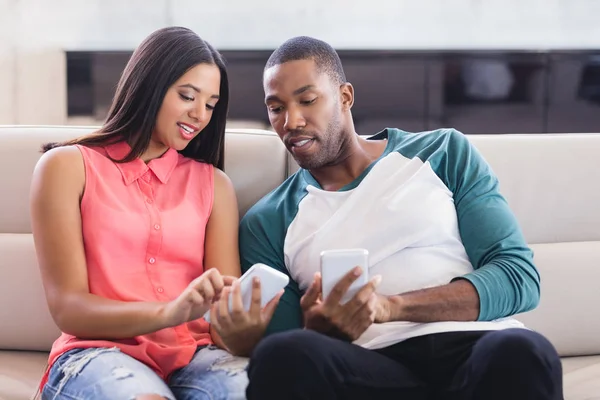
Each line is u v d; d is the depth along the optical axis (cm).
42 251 150
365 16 351
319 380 118
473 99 341
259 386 117
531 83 341
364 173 166
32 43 354
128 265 154
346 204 158
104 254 152
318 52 164
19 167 189
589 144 196
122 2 353
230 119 347
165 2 353
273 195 174
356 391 125
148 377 135
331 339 125
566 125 344
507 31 349
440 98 341
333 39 353
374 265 154
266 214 170
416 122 343
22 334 180
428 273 152
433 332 140
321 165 166
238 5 352
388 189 159
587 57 339
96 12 353
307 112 161
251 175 188
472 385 120
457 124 343
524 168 193
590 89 342
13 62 354
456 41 350
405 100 342
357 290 128
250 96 346
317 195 164
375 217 155
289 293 162
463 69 339
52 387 142
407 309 137
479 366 119
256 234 169
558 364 119
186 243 160
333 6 351
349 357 126
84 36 355
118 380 132
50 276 149
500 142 195
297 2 352
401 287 151
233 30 354
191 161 173
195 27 354
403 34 351
